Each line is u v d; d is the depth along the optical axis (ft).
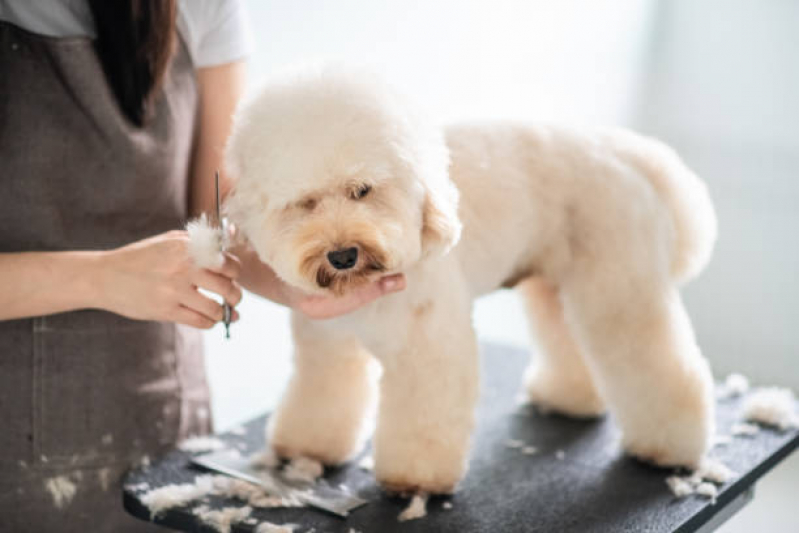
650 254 4.45
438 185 3.51
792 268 9.38
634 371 4.41
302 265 3.25
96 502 4.31
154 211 4.24
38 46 3.86
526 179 4.42
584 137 4.64
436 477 3.92
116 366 4.30
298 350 4.47
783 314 9.38
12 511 4.17
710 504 3.92
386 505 3.91
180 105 4.25
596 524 3.73
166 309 3.51
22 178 3.89
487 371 5.91
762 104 9.57
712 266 9.80
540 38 9.46
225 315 3.60
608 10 9.91
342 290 3.34
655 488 4.11
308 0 7.55
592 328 4.50
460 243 4.16
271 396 8.16
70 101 3.92
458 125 4.48
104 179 4.03
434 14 8.54
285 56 7.45
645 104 10.09
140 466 4.37
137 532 4.45
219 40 4.44
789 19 9.36
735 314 9.67
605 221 4.42
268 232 3.39
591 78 9.94
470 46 8.89
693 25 9.94
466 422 3.99
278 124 3.28
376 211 3.34
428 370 3.91
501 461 4.46
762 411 4.87
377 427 4.06
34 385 4.12
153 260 3.51
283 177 3.24
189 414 4.75
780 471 8.82
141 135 4.09
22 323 4.10
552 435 4.85
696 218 4.79
